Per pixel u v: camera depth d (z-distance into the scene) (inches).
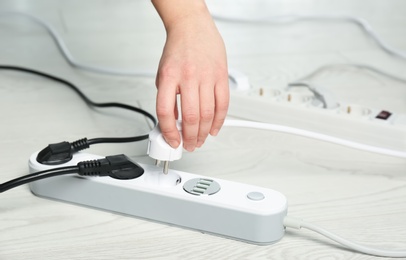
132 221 27.1
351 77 46.6
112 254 25.0
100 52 50.7
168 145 25.9
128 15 61.6
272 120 37.1
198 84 26.3
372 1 71.0
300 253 25.4
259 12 65.0
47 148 28.4
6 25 55.9
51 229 26.5
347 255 25.4
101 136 35.4
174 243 25.8
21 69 44.9
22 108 39.0
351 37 57.4
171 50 27.9
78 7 63.6
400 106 41.0
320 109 36.1
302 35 57.5
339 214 28.5
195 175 27.3
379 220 28.2
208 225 25.9
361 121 34.8
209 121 26.2
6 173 31.1
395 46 55.3
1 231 26.3
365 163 33.4
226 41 54.7
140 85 44.1
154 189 26.2
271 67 48.6
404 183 31.5
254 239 25.4
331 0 70.7
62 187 27.9
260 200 25.5
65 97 41.1
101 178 27.1
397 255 25.1
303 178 31.7
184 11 29.9
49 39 53.2
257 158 33.6
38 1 64.8
